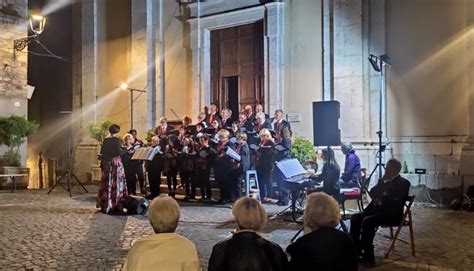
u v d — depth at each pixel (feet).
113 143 32.63
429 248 22.02
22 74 51.80
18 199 39.34
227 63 50.14
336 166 26.25
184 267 10.01
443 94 37.19
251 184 37.11
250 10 47.11
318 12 43.52
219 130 39.45
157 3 52.70
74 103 57.36
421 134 38.09
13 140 48.98
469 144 35.04
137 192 44.88
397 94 39.06
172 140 40.63
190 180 40.06
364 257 19.45
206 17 50.19
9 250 21.74
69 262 19.74
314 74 43.52
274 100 45.32
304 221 11.59
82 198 40.11
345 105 41.04
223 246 10.23
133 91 52.90
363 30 40.40
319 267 10.64
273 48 45.50
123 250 21.85
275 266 10.05
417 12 38.42
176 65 52.03
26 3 52.29
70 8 63.93
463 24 36.40
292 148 38.11
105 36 55.52
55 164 63.93
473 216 30.91
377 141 39.27
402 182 20.35
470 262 19.61
